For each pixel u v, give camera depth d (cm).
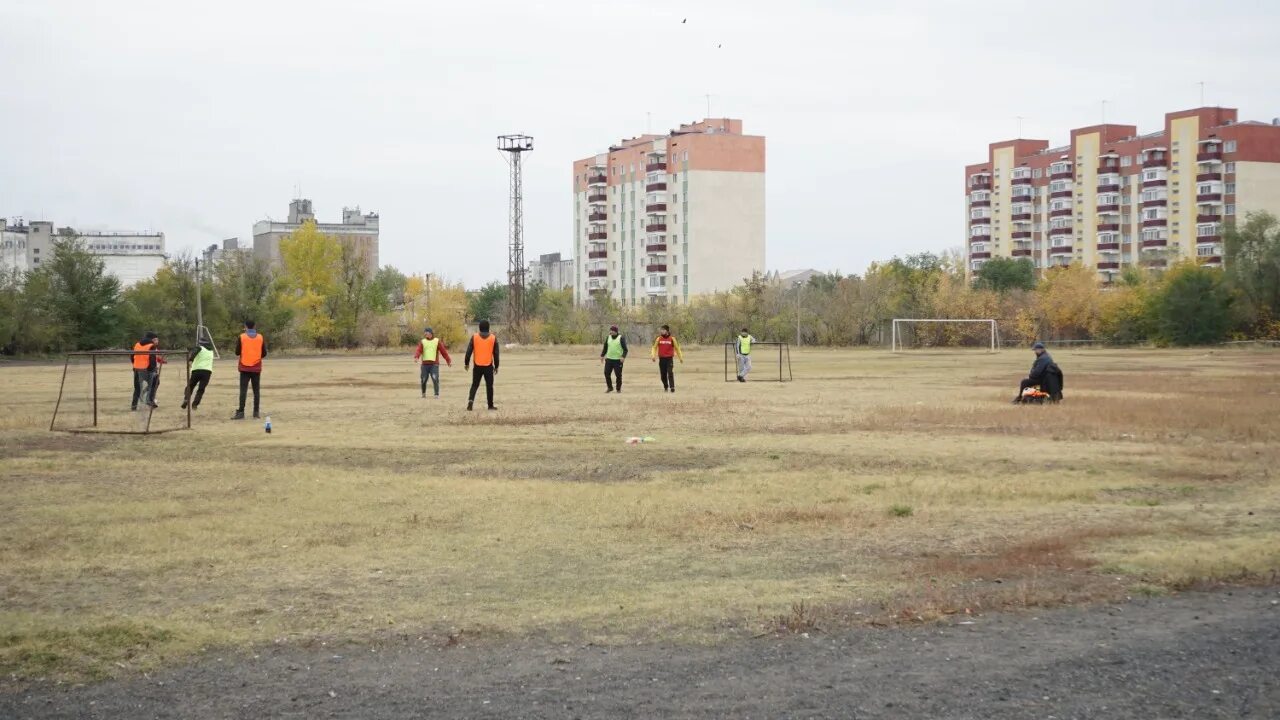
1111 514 1235
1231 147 10888
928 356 6962
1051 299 8888
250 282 8400
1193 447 1852
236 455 1842
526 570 988
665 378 3522
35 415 2634
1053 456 1748
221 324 8038
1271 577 922
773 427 2247
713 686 669
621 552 1063
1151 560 972
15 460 1772
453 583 940
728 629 788
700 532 1154
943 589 896
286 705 646
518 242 10281
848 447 1892
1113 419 2311
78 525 1211
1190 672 688
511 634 784
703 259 11719
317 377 4656
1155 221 11412
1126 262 11962
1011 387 3588
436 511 1282
